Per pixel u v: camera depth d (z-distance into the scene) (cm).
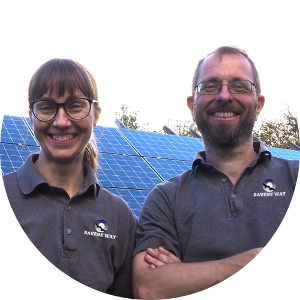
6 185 100
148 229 102
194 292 93
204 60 108
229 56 106
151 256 99
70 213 98
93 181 102
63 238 97
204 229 100
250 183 103
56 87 97
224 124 103
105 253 99
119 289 102
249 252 94
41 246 95
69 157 98
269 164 106
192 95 111
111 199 105
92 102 100
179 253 101
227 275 93
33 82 99
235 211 100
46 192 99
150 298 94
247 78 105
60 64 99
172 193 105
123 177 184
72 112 98
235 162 107
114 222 102
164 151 225
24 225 96
